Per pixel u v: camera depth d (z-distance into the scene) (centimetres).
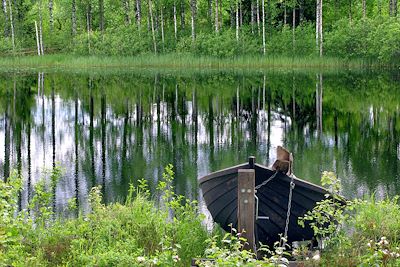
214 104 2805
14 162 1627
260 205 939
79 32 6712
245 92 3278
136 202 1067
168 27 6400
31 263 792
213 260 788
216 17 5559
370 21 4947
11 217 927
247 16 6228
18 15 6956
